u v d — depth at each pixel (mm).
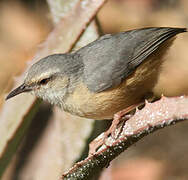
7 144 9148
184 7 19031
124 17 18984
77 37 9820
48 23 19141
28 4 20203
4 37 19016
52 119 14172
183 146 16281
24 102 9453
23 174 14219
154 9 19281
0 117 9422
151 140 16703
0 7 20125
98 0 9484
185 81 16219
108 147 7129
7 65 17688
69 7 10984
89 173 7301
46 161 11273
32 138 15703
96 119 10539
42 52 10422
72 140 11047
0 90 16766
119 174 15516
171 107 6742
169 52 10469
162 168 15555
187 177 15320
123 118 9000
